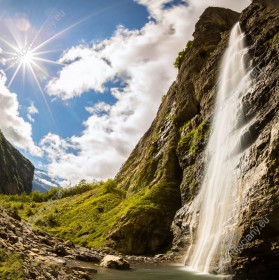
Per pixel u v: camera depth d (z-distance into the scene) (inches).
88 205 3371.1
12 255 752.3
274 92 1296.8
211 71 2274.9
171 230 2006.6
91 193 4293.8
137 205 2263.8
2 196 5935.0
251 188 1079.0
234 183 1275.8
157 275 1105.4
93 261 1371.8
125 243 2103.8
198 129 2188.7
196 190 1883.6
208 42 2741.1
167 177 2472.9
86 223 2819.9
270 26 1699.1
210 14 2955.2
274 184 989.8
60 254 1293.1
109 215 2819.9
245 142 1348.4
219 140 1692.9
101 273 1074.7
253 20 1942.7
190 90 2672.2
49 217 3127.5
